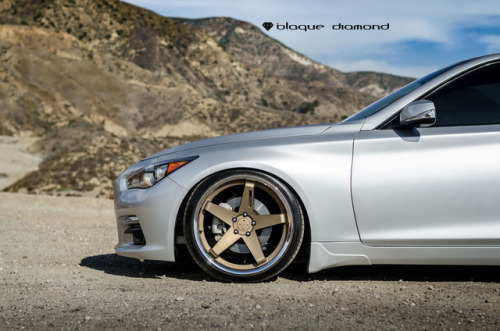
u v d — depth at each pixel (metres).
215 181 3.24
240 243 3.32
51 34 169.00
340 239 3.19
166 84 181.38
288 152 3.23
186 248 3.57
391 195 3.14
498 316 2.46
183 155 3.38
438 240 3.12
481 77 3.29
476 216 3.10
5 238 6.23
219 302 2.73
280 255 3.20
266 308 2.62
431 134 3.19
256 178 3.21
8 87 125.69
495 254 3.11
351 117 3.56
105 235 6.62
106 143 52.12
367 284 3.22
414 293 2.97
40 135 109.88
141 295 2.93
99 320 2.39
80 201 14.65
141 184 3.43
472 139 3.14
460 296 2.88
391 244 3.16
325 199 3.17
